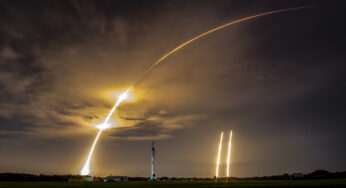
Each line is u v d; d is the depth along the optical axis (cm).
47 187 6400
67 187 6366
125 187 6384
